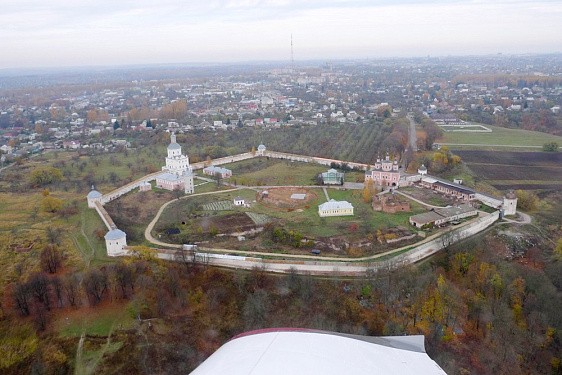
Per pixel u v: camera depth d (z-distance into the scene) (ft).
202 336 421.18
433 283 488.85
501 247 603.26
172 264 516.32
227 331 429.79
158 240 601.62
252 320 436.35
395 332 419.13
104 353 391.86
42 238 606.14
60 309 444.55
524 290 499.51
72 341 406.00
